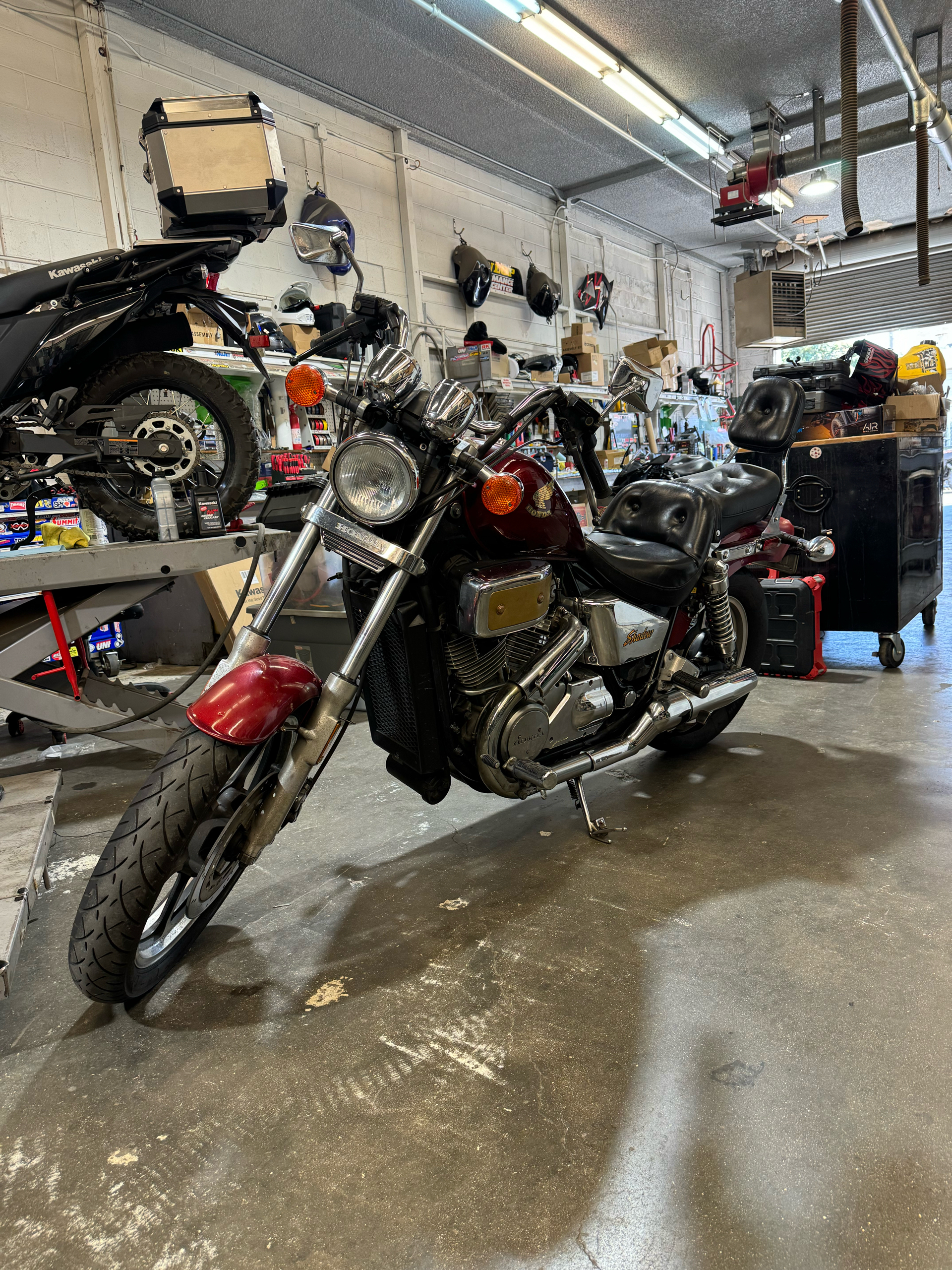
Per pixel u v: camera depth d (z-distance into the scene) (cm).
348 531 148
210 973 155
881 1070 118
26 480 242
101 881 127
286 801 144
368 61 546
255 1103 120
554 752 199
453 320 697
